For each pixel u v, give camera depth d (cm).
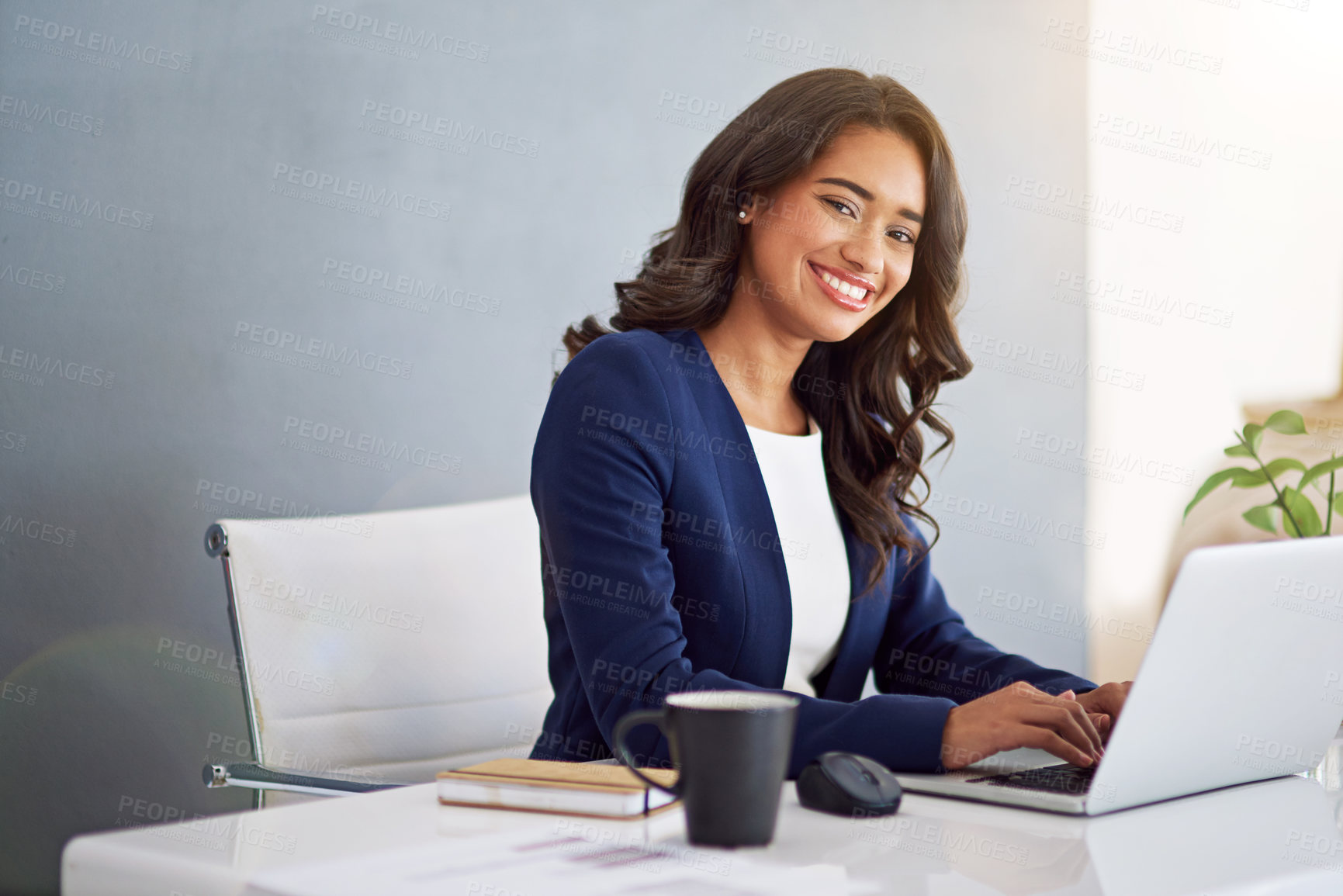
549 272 249
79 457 209
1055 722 98
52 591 208
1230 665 88
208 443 218
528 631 171
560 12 249
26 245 206
